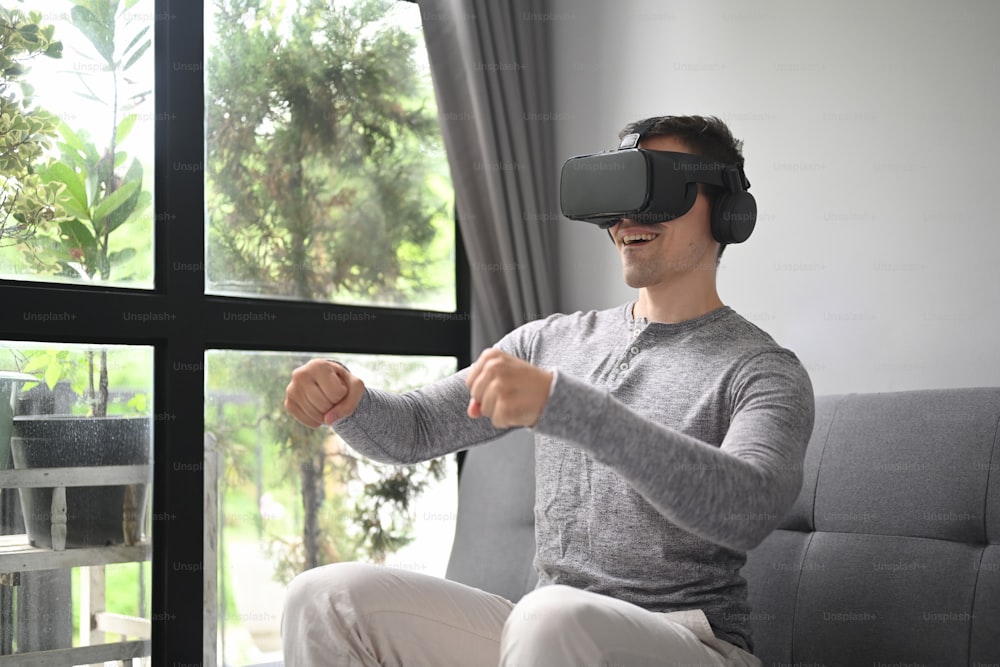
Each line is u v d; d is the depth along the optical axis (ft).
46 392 7.13
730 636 4.47
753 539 3.77
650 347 4.93
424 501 9.00
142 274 7.50
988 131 6.12
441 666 4.59
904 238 6.54
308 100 8.46
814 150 7.10
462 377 5.20
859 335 6.76
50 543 7.11
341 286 8.54
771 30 7.43
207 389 7.82
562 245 9.16
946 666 4.84
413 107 9.10
